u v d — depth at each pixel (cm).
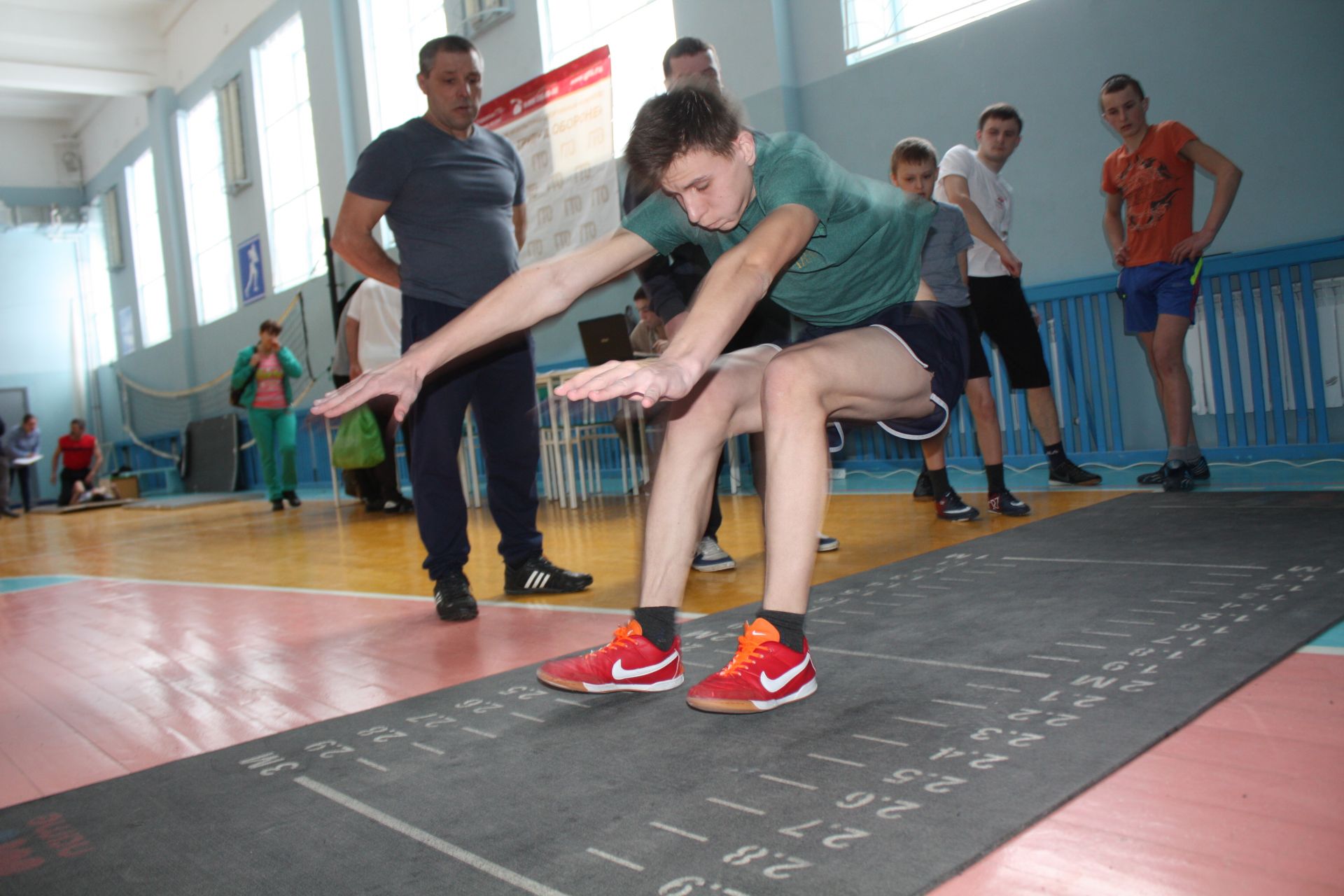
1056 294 485
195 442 1266
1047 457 435
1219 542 251
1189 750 124
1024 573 243
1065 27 472
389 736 162
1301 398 416
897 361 159
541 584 292
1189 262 365
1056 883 95
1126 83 376
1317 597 188
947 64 516
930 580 246
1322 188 405
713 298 125
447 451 270
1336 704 134
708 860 104
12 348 1545
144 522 829
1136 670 156
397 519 614
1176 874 94
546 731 156
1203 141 435
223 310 1264
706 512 173
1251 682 147
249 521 726
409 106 890
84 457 1191
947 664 170
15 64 1188
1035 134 489
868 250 157
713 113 137
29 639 311
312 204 1028
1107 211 407
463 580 272
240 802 138
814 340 161
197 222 1286
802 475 152
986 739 132
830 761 129
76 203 1588
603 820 118
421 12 857
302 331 1049
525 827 119
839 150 567
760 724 148
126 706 209
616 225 675
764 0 576
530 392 289
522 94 731
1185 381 368
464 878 106
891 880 96
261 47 1076
